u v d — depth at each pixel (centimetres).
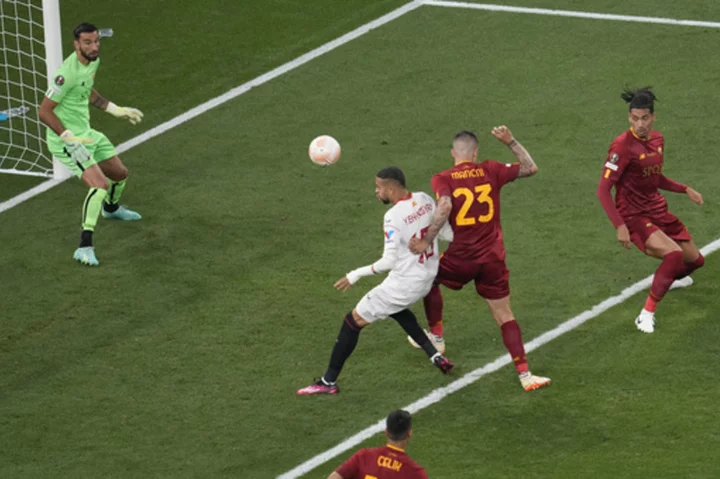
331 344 4581
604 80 6438
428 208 4181
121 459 4016
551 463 3925
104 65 6819
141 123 6291
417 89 6456
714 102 6181
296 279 4969
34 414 4241
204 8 7362
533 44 6838
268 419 4191
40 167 5959
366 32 7062
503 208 5412
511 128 6047
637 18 7062
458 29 7038
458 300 4828
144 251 5194
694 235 5159
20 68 6456
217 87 6594
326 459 3994
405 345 4575
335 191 5606
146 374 4431
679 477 3822
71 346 4597
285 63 6794
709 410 4125
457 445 4031
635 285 4856
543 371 4384
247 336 4631
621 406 4175
